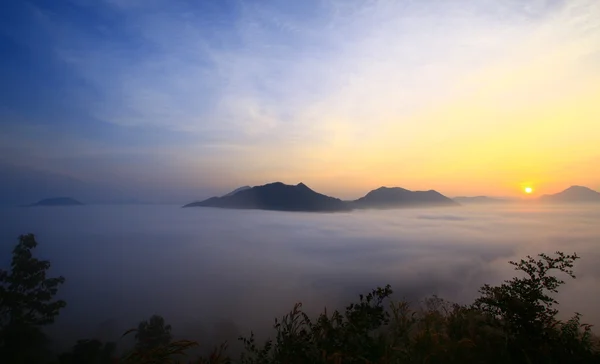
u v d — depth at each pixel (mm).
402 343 2930
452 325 3195
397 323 3135
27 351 19547
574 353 2816
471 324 3070
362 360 2777
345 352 2852
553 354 2795
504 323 3125
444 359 2738
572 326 3078
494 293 3332
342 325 3145
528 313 2973
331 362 2799
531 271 3234
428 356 2676
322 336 3104
